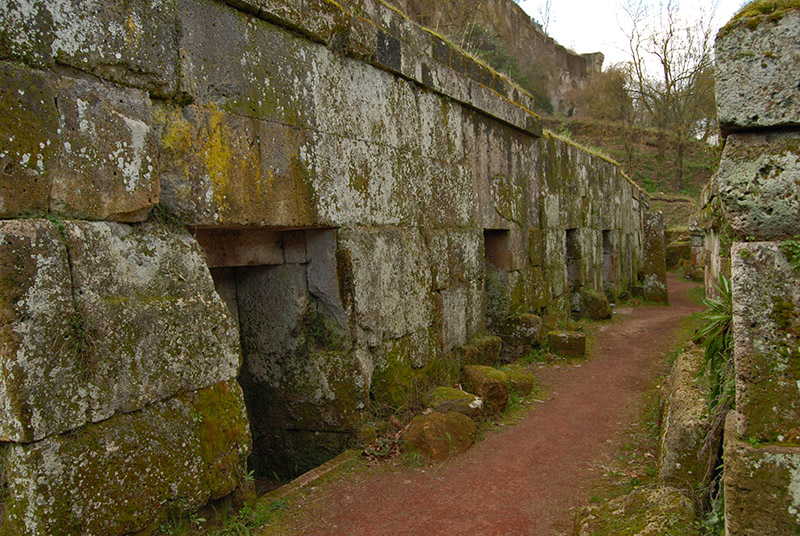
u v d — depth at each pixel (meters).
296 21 4.54
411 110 6.16
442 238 6.69
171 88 3.58
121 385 3.07
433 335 6.41
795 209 2.36
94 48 3.13
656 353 9.27
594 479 4.52
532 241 9.51
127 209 3.26
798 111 2.33
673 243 25.48
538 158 9.88
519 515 3.96
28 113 2.82
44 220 2.84
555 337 8.97
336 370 5.05
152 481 3.17
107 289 3.08
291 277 5.12
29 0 2.85
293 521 3.84
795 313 2.36
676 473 3.46
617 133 35.09
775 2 2.38
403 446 5.03
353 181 5.20
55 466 2.75
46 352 2.76
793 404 2.37
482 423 5.79
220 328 3.67
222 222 3.90
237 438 3.70
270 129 4.32
